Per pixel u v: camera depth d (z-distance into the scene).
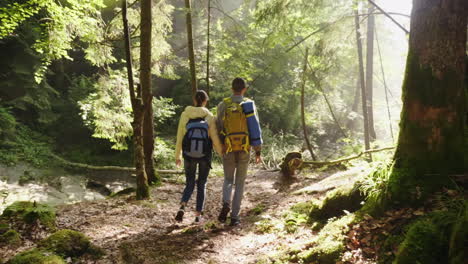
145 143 7.59
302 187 7.04
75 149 15.39
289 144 18.88
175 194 6.88
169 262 3.28
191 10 9.91
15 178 11.54
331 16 10.12
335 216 4.02
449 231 2.39
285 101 20.42
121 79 10.49
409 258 2.38
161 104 14.33
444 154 3.27
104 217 4.88
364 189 3.66
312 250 3.08
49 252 3.20
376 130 19.80
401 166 3.43
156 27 9.51
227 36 11.43
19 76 14.41
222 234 4.16
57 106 16.50
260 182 8.17
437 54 3.27
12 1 11.91
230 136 4.19
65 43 9.44
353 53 13.33
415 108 3.38
